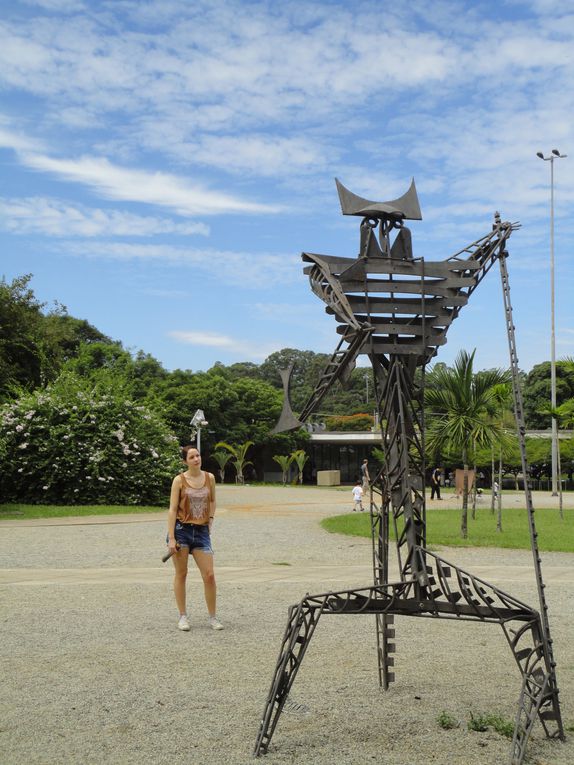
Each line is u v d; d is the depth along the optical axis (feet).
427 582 15.31
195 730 15.15
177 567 24.34
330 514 77.61
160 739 14.66
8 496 78.95
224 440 168.04
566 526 64.08
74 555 42.96
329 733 15.08
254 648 21.83
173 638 22.97
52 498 78.74
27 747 14.21
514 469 150.41
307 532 58.13
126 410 83.46
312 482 186.80
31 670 19.35
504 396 57.36
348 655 21.29
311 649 21.94
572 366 78.38
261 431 171.53
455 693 17.79
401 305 16.52
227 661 20.39
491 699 17.37
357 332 15.15
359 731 15.20
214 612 24.57
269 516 74.43
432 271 16.62
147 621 25.31
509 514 78.84
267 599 29.55
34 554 43.24
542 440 138.00
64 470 77.87
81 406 81.25
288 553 45.14
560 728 14.70
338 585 32.89
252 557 43.16
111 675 18.97
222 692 17.62
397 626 25.34
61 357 102.89
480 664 20.40
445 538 53.16
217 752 14.03
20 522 62.85
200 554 24.47
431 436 55.21
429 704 16.94
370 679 18.86
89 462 77.97
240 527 62.23
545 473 166.50
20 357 95.71
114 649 21.57
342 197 16.76
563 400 182.91
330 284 15.74
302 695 17.51
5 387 89.04
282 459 165.99
